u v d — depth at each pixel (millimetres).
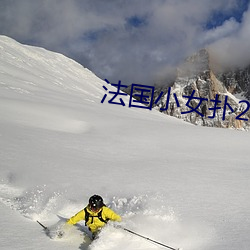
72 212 7117
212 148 19391
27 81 57312
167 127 27203
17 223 6047
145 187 9445
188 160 14914
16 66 72750
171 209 7281
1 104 27312
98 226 5652
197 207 7574
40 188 8750
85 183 9594
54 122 25312
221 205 7805
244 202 8125
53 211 7070
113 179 10320
